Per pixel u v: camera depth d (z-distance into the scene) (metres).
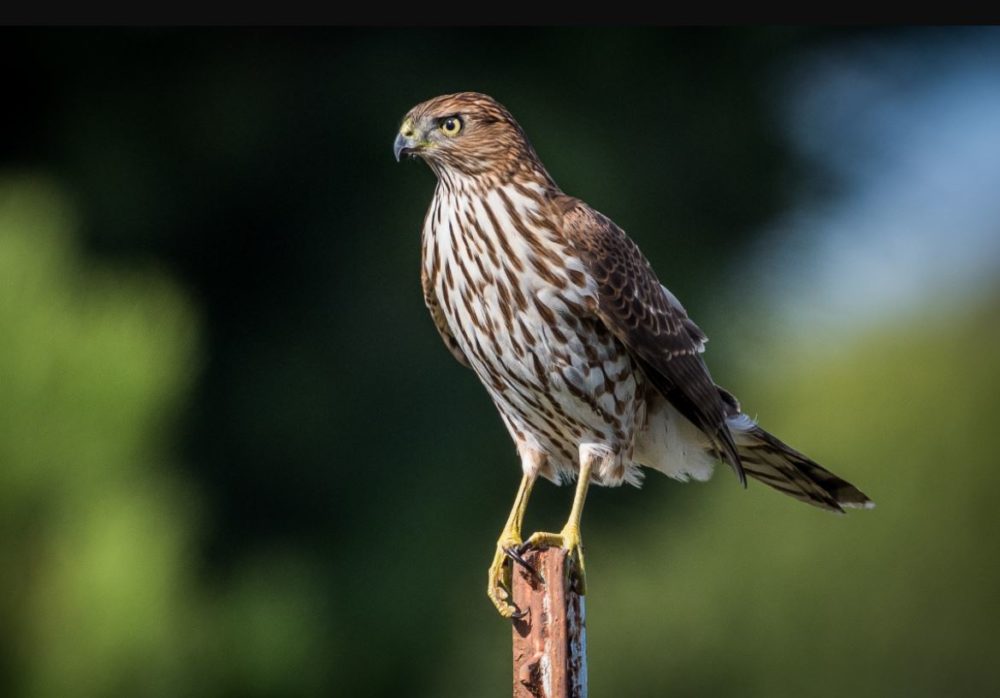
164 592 7.96
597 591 17.34
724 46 16.12
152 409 7.71
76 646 7.59
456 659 15.16
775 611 18.19
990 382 18.75
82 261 12.80
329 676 12.91
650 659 17.70
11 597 7.50
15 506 7.37
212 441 14.80
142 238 14.88
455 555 14.89
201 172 14.99
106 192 14.70
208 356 14.07
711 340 16.02
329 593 14.42
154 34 14.59
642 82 15.82
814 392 19.75
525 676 5.40
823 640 18.22
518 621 5.44
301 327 15.04
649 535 17.72
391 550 14.72
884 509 18.59
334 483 14.85
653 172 15.81
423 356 14.73
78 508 7.55
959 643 18.25
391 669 14.66
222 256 15.19
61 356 7.35
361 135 14.84
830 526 18.50
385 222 14.88
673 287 15.81
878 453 18.92
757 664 18.11
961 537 18.42
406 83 14.86
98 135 14.79
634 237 15.34
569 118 15.22
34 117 14.76
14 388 7.27
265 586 12.19
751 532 18.48
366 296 14.86
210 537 14.39
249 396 14.93
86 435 7.46
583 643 5.46
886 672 18.31
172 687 8.36
